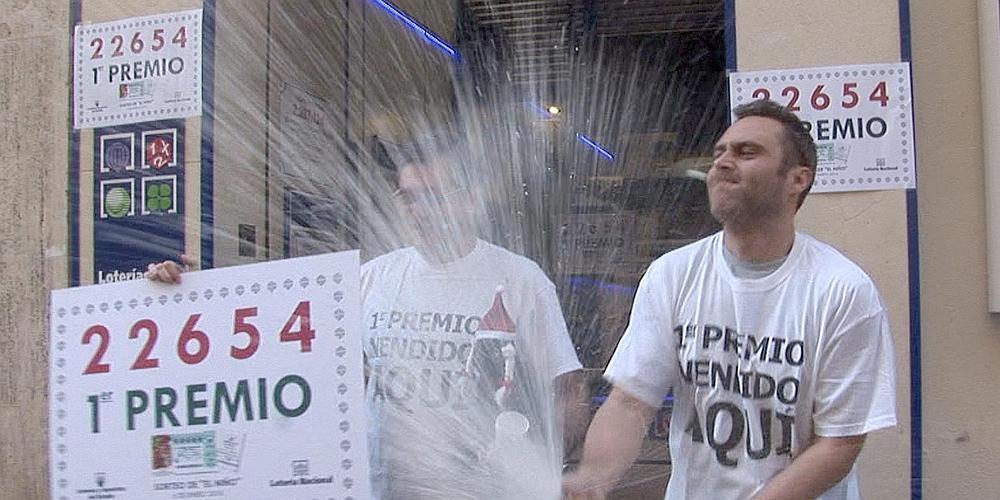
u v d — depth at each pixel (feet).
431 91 10.19
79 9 13.99
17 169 14.19
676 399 7.88
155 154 13.42
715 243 7.86
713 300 7.64
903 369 11.59
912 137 11.67
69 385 8.07
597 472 7.63
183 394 7.89
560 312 8.28
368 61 10.98
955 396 11.83
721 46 12.09
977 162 11.89
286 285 7.78
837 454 7.20
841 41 11.82
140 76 13.53
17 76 14.23
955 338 11.86
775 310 7.47
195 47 13.20
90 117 13.87
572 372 8.09
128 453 7.97
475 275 8.33
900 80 11.69
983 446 11.74
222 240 12.59
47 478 14.05
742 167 7.40
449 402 7.98
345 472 7.64
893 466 11.45
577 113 9.16
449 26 10.78
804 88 11.87
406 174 8.58
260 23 12.30
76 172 13.93
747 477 7.48
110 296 8.04
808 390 7.36
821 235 11.84
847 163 11.79
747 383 7.48
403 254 8.66
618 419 7.76
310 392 7.70
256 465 7.78
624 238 8.57
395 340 8.27
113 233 13.70
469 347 8.11
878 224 11.70
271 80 12.07
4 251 14.23
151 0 13.51
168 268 7.98
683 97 10.37
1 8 14.33
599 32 10.77
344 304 7.67
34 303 14.14
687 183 8.87
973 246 11.87
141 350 7.97
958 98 11.98
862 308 7.22
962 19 11.98
